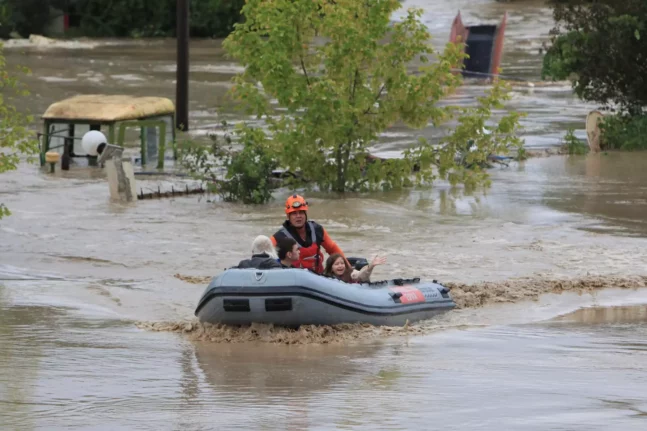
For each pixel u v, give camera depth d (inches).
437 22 5206.7
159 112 1942.7
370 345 794.8
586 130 2150.6
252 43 1583.4
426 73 1589.6
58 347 785.6
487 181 1627.7
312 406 619.5
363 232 1289.4
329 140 1555.1
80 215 1401.3
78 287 1025.5
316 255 906.7
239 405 622.8
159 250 1194.6
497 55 3503.9
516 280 1043.9
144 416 598.2
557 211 1443.2
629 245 1221.7
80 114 1854.1
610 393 649.0
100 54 4163.4
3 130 1175.0
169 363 737.0
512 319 895.7
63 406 620.7
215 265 1127.6
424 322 882.8
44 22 4923.7
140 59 3956.7
